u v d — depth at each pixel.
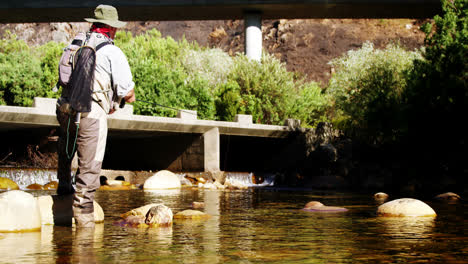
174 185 16.00
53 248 3.53
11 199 4.55
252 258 3.12
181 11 40.72
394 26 69.69
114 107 5.04
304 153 25.14
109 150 27.98
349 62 35.56
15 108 16.97
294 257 3.17
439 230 4.69
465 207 8.17
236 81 32.22
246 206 8.27
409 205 6.35
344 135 26.81
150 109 26.23
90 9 38.59
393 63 30.89
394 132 23.38
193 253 3.32
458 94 20.08
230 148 27.83
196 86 28.69
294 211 7.11
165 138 24.20
